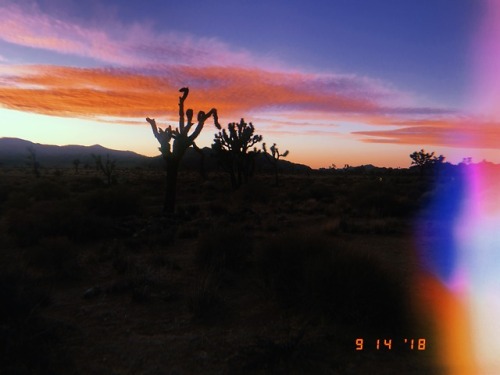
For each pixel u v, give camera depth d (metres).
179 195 34.16
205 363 5.36
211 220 17.59
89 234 13.84
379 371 5.18
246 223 17.11
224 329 6.46
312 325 6.34
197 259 10.23
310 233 8.25
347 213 21.23
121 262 9.96
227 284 8.76
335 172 123.12
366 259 6.75
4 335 5.21
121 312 7.19
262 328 6.43
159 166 143.62
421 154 71.12
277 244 7.76
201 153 21.30
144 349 5.75
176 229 15.31
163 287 8.54
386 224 16.34
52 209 14.34
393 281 6.57
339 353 5.59
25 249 11.89
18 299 6.29
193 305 7.13
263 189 28.53
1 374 4.66
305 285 6.81
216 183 43.69
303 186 43.19
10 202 21.80
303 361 5.35
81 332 6.31
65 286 8.71
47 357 5.21
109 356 5.54
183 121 20.50
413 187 36.72
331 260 6.70
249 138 37.34
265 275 7.83
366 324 6.22
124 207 19.52
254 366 5.21
